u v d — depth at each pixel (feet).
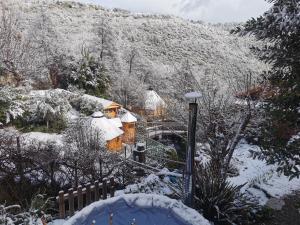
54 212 23.47
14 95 74.95
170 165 46.34
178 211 18.37
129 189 25.99
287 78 18.88
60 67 123.44
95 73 127.24
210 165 25.44
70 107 85.66
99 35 152.15
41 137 62.49
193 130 20.38
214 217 22.06
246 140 43.62
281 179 30.68
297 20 15.55
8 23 94.12
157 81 148.25
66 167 34.73
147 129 81.76
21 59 89.97
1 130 50.24
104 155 39.52
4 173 29.71
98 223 17.51
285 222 22.86
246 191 27.89
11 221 19.57
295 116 18.80
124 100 126.31
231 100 33.94
